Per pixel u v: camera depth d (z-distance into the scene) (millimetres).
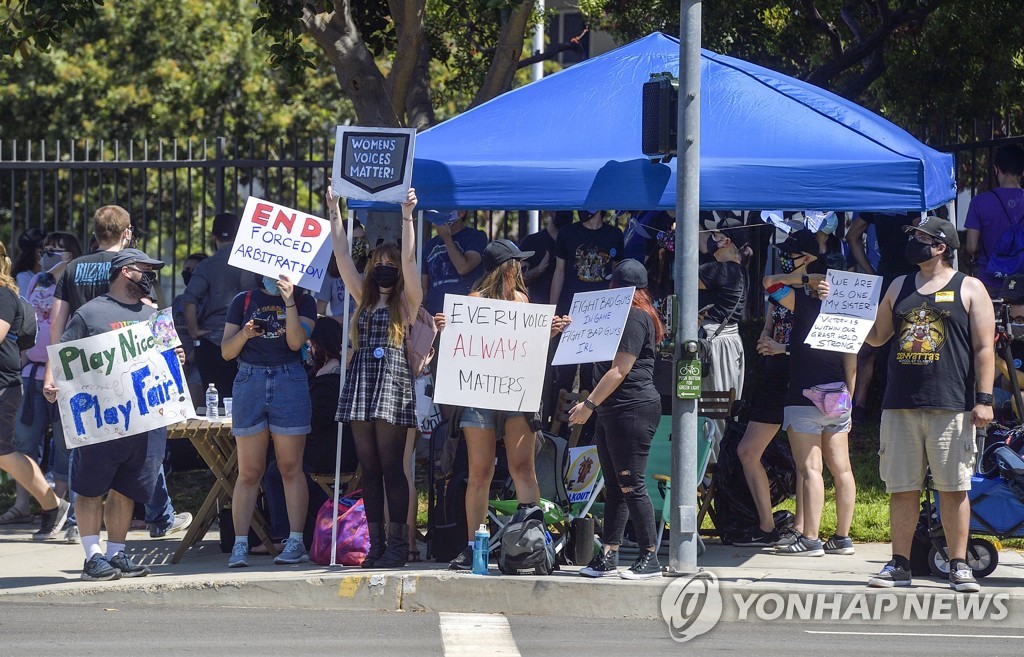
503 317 20328
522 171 21469
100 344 20656
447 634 18125
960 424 19141
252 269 21406
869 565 21688
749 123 22344
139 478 21125
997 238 28375
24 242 29703
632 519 20250
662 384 22922
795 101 23062
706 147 21844
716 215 27641
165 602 20453
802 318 22172
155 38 74188
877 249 33125
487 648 17156
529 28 43219
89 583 20844
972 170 32812
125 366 20750
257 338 21859
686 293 20328
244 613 19734
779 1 42000
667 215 29094
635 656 16703
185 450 32000
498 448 22609
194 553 24234
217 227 29875
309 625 18766
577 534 21547
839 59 43000
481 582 19875
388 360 21016
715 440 23578
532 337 20297
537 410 20297
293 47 33969
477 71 46062
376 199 21109
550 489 22250
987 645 17594
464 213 28047
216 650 16922
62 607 20234
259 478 22203
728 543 23844
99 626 18625
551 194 21438
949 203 24422
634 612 19516
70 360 20609
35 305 27438
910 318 19281
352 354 21562
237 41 74875
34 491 24938
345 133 21234
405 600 20047
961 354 19141
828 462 22828
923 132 34562
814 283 22031
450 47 45688
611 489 20297
